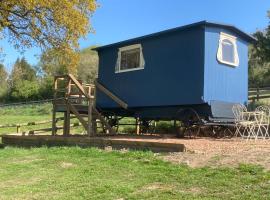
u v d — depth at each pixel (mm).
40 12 18141
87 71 42656
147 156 8484
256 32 21594
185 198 5699
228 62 12156
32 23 18578
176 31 12062
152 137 12094
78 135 13656
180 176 6766
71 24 18500
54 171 8031
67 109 13531
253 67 26734
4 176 7832
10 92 47875
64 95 14641
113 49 14461
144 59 13117
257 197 5477
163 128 15508
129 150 9594
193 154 8125
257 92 19109
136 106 13281
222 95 11930
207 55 11477
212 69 11617
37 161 9195
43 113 31500
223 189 5957
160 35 12539
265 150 8047
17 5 17438
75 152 9844
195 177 6641
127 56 13883
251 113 10734
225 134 12461
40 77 52812
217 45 11789
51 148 11008
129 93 13625
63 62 20031
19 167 8617
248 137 10844
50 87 44125
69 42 19250
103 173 7488
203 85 11328
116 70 14195
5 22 17656
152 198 5828
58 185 6836
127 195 6043
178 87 11945
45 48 19453
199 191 5988
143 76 13117
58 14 18219
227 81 12117
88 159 8875
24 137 13695
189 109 11961
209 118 11461
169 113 12750
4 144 14492
